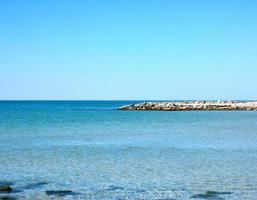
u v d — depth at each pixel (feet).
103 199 63.62
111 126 212.23
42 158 103.71
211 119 273.33
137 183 74.79
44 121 250.57
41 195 65.92
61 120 262.67
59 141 142.20
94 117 302.25
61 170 87.45
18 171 86.22
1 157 105.09
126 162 97.91
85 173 84.23
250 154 110.52
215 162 97.30
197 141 142.82
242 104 450.71
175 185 73.00
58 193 67.21
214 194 66.33
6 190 68.74
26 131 179.73
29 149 120.98
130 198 64.23
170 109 438.81
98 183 74.84
